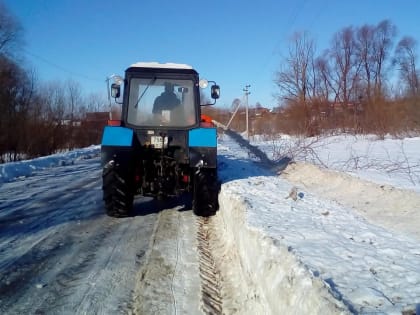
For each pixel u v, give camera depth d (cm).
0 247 516
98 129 3147
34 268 446
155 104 694
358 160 1098
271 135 2462
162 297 377
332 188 800
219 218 638
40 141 2545
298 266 300
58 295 381
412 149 1504
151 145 669
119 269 444
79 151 2045
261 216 475
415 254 354
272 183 777
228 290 385
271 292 303
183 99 697
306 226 439
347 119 2816
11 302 367
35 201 802
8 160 2347
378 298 250
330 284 272
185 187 678
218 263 459
